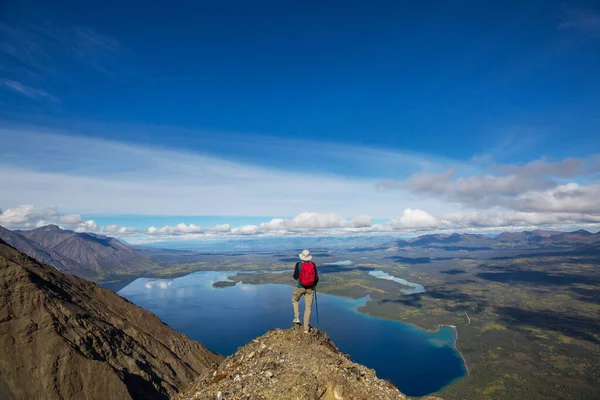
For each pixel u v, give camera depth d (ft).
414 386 537.24
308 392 37.52
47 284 290.97
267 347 51.72
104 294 349.82
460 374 593.42
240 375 43.73
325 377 40.75
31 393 205.16
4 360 212.84
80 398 210.38
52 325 237.86
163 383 254.68
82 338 243.81
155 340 312.29
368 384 42.39
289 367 43.45
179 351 327.47
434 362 642.63
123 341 274.98
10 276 258.98
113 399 213.25
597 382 582.76
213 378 47.29
